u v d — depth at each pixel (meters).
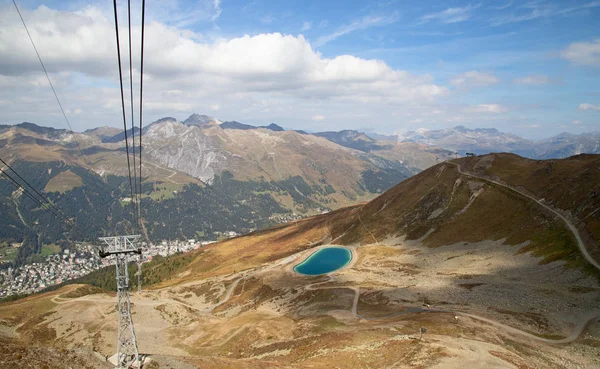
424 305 105.31
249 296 173.75
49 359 48.12
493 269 126.75
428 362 59.66
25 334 123.06
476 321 85.00
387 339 74.50
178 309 147.38
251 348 97.12
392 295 118.94
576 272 104.31
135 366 56.75
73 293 164.00
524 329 79.44
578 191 151.00
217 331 120.31
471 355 62.53
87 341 117.31
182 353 104.25
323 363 64.75
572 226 133.75
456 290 113.75
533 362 63.03
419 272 147.00
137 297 164.00
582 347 68.56
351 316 106.56
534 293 98.25
